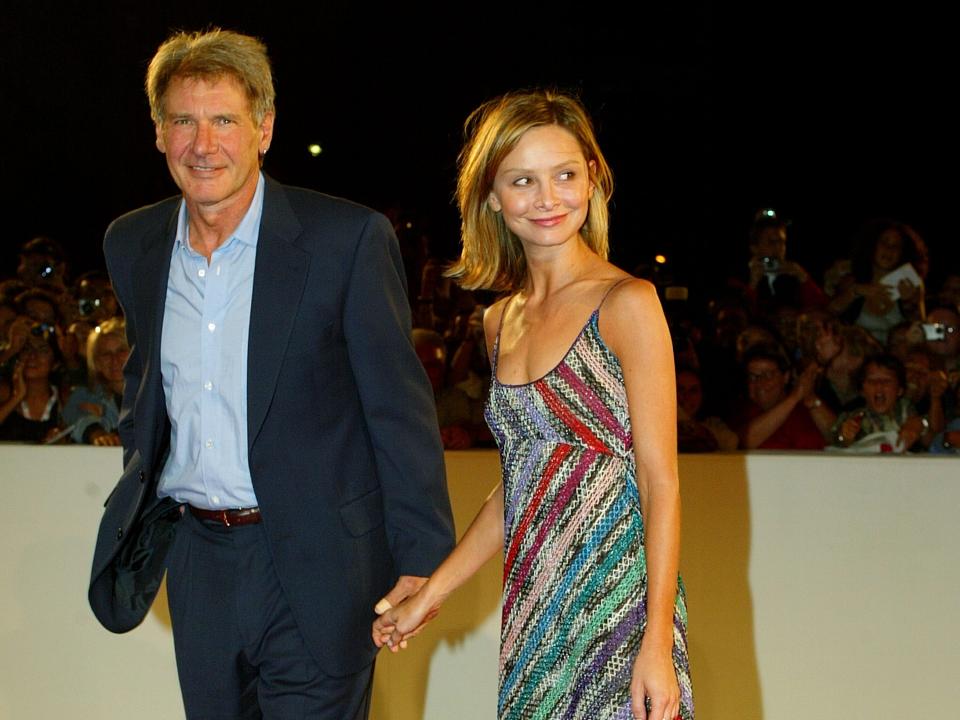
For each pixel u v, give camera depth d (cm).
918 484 278
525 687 186
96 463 289
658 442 179
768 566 279
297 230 213
